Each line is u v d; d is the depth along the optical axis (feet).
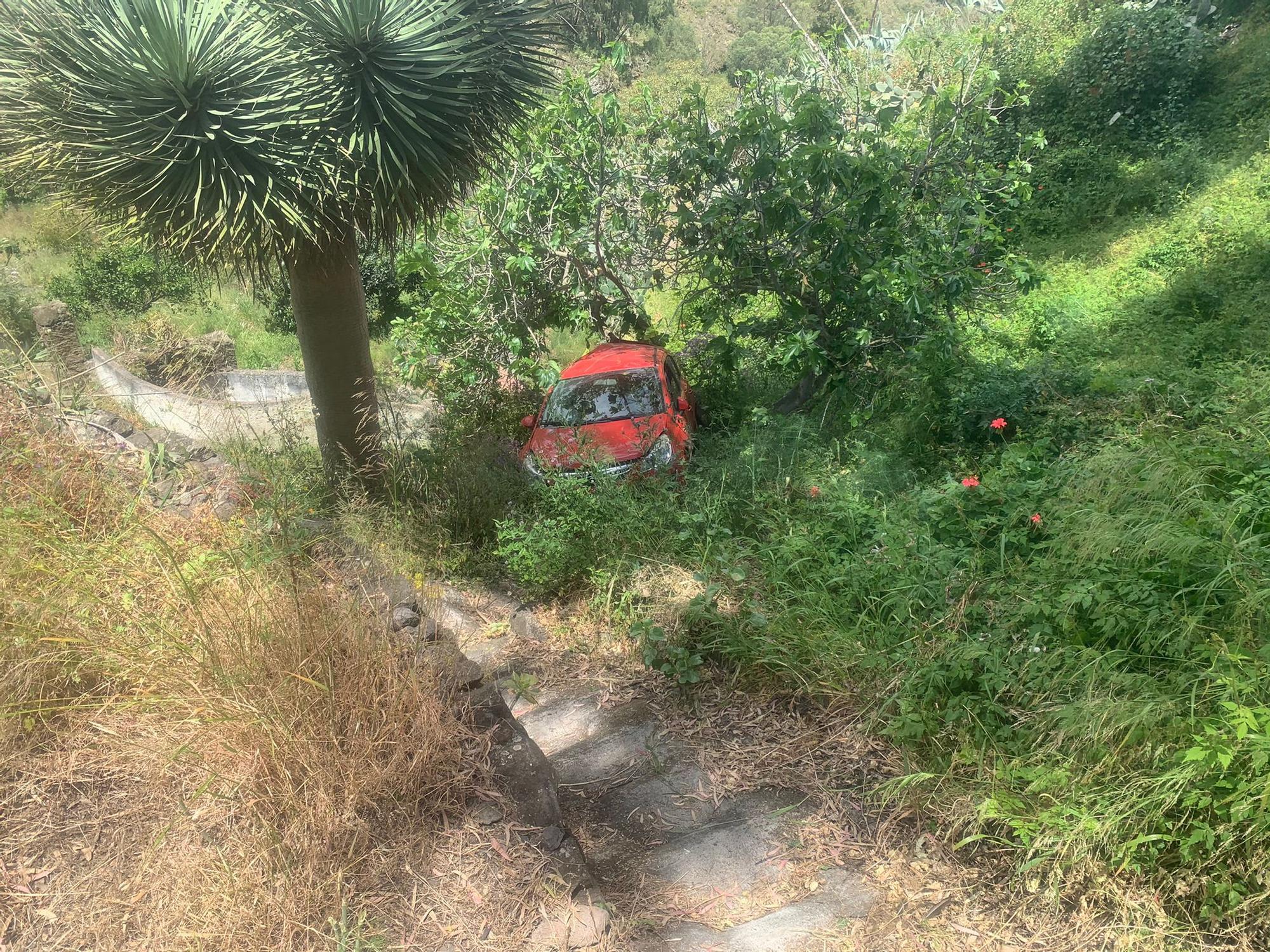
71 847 9.02
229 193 17.72
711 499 20.39
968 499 16.97
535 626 18.47
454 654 12.93
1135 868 8.56
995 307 33.01
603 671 16.47
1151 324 28.91
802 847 10.48
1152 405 20.68
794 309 28.22
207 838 9.12
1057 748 10.25
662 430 24.72
